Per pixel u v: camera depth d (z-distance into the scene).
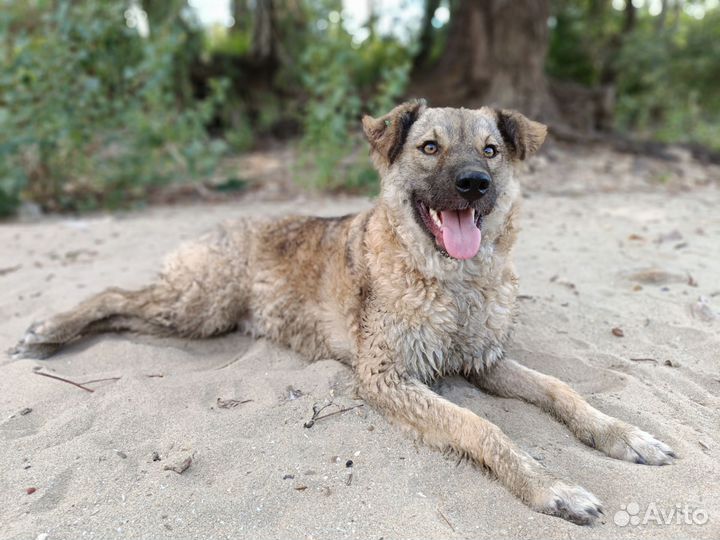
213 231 0.76
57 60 1.33
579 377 0.62
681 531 0.41
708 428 0.52
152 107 1.57
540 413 0.56
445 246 0.55
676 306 0.77
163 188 1.65
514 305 0.62
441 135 0.58
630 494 0.44
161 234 1.19
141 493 0.45
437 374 0.61
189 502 0.44
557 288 0.84
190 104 2.09
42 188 1.48
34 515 0.42
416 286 0.57
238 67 2.44
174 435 0.51
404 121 0.61
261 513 0.43
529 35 2.07
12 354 0.67
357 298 0.61
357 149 1.58
